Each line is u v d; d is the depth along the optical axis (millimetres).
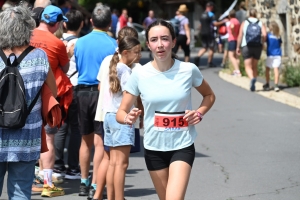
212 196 15289
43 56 10797
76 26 17172
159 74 10547
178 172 10328
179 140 10594
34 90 10617
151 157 10750
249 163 18641
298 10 33969
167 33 10445
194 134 10742
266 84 33312
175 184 10211
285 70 35125
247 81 36781
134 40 13586
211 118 26031
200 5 86188
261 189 15859
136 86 10789
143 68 10672
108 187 13742
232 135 22719
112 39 15641
